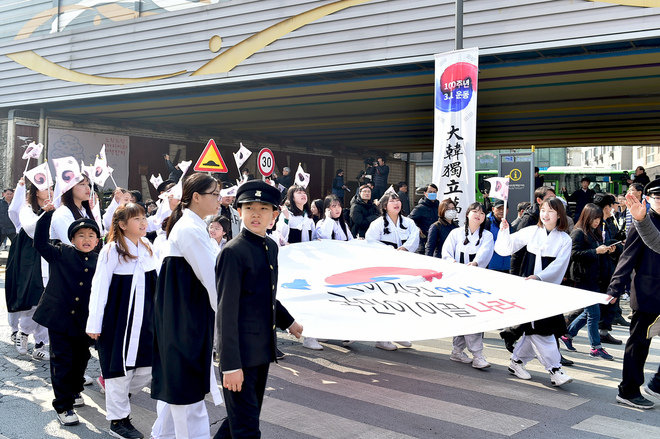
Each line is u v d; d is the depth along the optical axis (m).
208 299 3.81
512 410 5.11
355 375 6.23
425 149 31.41
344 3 12.45
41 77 17.31
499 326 5.23
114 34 15.87
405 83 14.24
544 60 11.48
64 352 4.77
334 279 6.39
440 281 6.27
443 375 6.22
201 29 14.40
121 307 4.45
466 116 9.78
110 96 16.30
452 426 4.73
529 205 9.87
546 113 18.72
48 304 4.79
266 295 3.38
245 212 3.39
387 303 5.80
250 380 3.29
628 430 4.65
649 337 5.05
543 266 6.09
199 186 3.79
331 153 29.00
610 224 10.66
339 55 12.54
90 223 5.01
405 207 15.22
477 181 26.06
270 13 13.38
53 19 17.06
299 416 4.98
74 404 5.21
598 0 9.94
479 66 12.03
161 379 3.75
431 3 11.47
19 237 6.55
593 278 7.11
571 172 24.66
